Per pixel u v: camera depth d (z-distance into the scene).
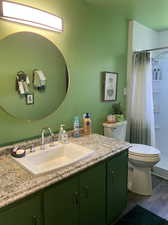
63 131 1.73
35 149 1.54
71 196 1.24
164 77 3.09
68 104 1.97
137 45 2.78
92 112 2.29
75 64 1.98
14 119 1.53
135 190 2.29
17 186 1.01
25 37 1.53
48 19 1.58
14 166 1.25
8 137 1.51
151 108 2.73
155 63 3.03
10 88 1.49
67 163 1.27
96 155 1.45
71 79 1.96
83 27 2.02
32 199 1.02
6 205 0.89
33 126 1.67
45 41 1.67
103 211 1.56
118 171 1.67
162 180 2.57
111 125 2.36
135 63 2.70
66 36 1.85
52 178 1.10
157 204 2.07
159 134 3.21
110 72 2.45
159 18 2.57
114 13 2.36
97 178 1.44
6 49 1.43
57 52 1.79
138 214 1.92
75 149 1.57
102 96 2.41
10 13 1.35
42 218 1.08
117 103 2.69
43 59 1.68
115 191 1.68
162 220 1.83
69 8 1.84
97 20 2.18
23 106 1.58
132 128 2.88
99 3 2.05
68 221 1.25
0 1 1.30
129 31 2.69
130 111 2.86
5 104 1.46
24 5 1.42
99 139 1.88
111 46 2.44
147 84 2.66
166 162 2.84
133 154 2.12
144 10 2.29
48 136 1.76
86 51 2.09
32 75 1.62
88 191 1.38
